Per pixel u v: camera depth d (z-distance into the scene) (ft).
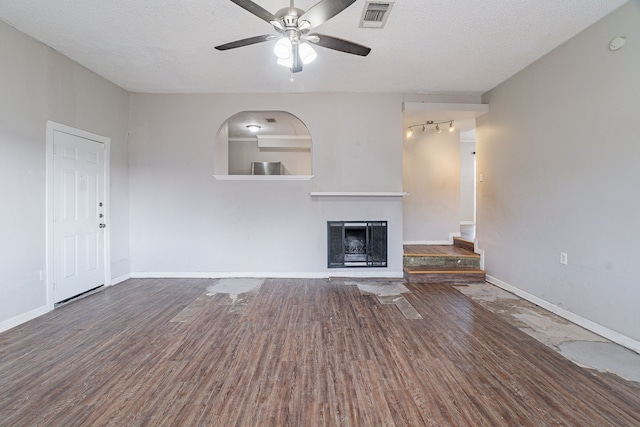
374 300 11.68
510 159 12.70
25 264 9.64
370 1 7.84
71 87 11.35
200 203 14.78
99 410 5.61
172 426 5.24
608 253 8.45
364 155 14.76
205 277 14.83
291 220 14.82
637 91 7.70
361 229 14.94
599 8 8.12
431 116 15.58
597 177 8.79
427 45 10.07
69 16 8.62
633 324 7.83
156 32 9.43
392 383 6.46
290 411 5.62
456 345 8.10
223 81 13.25
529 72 11.56
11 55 9.16
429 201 18.97
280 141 23.54
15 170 9.33
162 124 14.65
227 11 8.36
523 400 5.90
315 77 12.77
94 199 12.62
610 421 5.33
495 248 13.75
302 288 13.20
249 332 8.88
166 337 8.55
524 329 9.09
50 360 7.31
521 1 7.84
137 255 14.83
